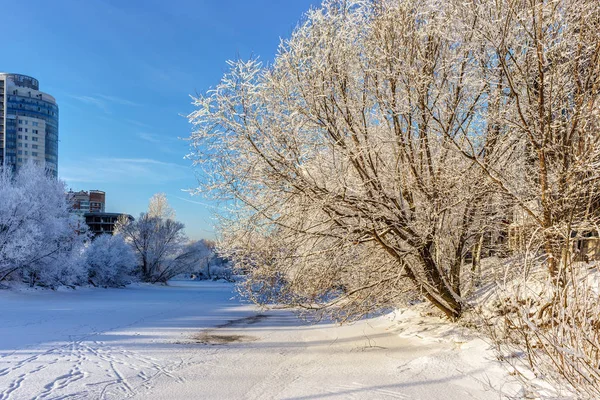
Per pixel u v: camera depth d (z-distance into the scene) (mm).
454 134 7809
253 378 6664
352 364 7395
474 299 8945
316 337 10727
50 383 6355
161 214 53812
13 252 22891
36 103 98188
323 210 7781
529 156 8031
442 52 8109
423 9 7812
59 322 13281
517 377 5422
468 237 9094
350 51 7957
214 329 12344
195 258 56031
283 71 7738
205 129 7617
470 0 7070
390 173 8086
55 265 27672
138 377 6727
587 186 6473
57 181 30156
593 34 6504
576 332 4141
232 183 7887
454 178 7637
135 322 13711
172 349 9148
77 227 30344
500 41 6527
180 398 5672
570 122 6742
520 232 7715
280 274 8609
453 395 5434
